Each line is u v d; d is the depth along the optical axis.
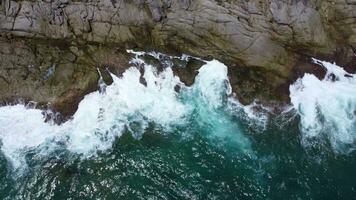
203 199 19.22
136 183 19.64
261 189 19.72
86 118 21.62
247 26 22.92
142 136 21.36
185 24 22.86
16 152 20.55
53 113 21.44
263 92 22.73
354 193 19.83
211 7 22.78
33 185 19.42
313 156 21.06
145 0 22.81
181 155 20.77
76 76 22.06
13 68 21.69
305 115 22.41
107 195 19.19
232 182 19.91
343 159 21.05
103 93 22.31
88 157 20.47
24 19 22.06
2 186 19.36
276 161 20.77
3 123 21.20
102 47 23.00
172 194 19.34
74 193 19.23
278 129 21.91
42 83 21.69
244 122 22.16
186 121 22.09
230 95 22.86
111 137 21.22
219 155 20.89
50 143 20.88
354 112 22.83
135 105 22.38
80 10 22.53
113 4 22.72
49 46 22.47
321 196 19.64
